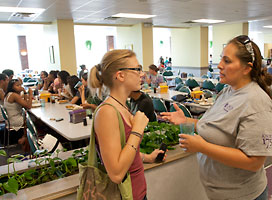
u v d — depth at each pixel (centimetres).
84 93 437
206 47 1238
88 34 1434
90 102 386
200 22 1053
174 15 822
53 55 893
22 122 416
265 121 99
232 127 108
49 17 771
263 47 2036
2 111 411
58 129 287
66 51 851
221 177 119
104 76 107
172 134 194
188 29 1262
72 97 494
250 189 114
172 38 1367
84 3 584
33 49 1330
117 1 574
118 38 1162
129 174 108
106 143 95
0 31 1133
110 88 108
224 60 111
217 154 105
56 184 135
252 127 100
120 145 97
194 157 180
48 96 494
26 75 1125
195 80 753
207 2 629
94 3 587
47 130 393
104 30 1254
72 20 848
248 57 105
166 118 147
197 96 463
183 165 175
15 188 123
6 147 425
